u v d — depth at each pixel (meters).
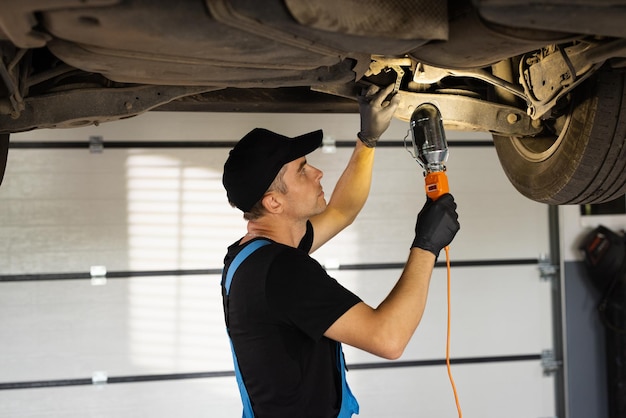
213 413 5.21
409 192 5.45
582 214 5.88
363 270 5.43
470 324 5.57
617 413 5.75
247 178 2.11
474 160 5.57
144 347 5.16
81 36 1.68
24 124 2.49
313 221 2.61
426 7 1.71
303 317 1.89
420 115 2.15
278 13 1.60
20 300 5.05
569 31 1.73
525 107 3.03
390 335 1.84
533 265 5.66
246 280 1.98
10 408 5.04
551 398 5.68
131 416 5.15
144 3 1.56
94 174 5.11
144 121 5.14
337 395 2.07
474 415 5.57
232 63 1.90
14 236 5.04
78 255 5.10
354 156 2.72
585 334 5.89
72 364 5.09
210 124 5.20
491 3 1.57
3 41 1.85
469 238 5.57
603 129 2.49
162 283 5.18
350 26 1.66
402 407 5.47
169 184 5.17
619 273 5.65
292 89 3.35
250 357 2.00
